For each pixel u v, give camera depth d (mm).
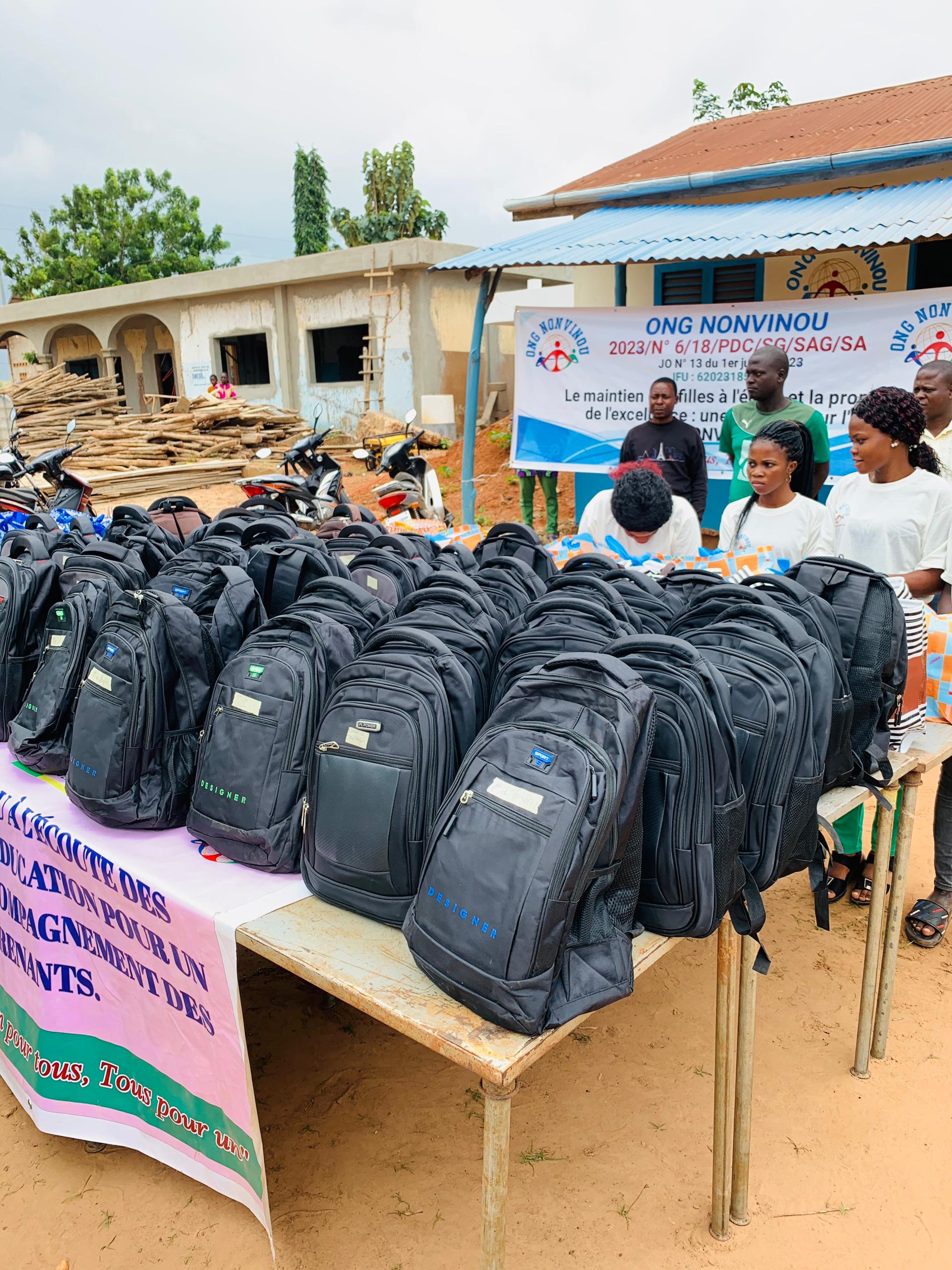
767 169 7582
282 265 17031
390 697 1841
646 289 8867
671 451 5672
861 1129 2494
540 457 7703
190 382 20281
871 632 2281
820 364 6555
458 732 1864
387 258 15516
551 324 7375
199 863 2127
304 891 1999
